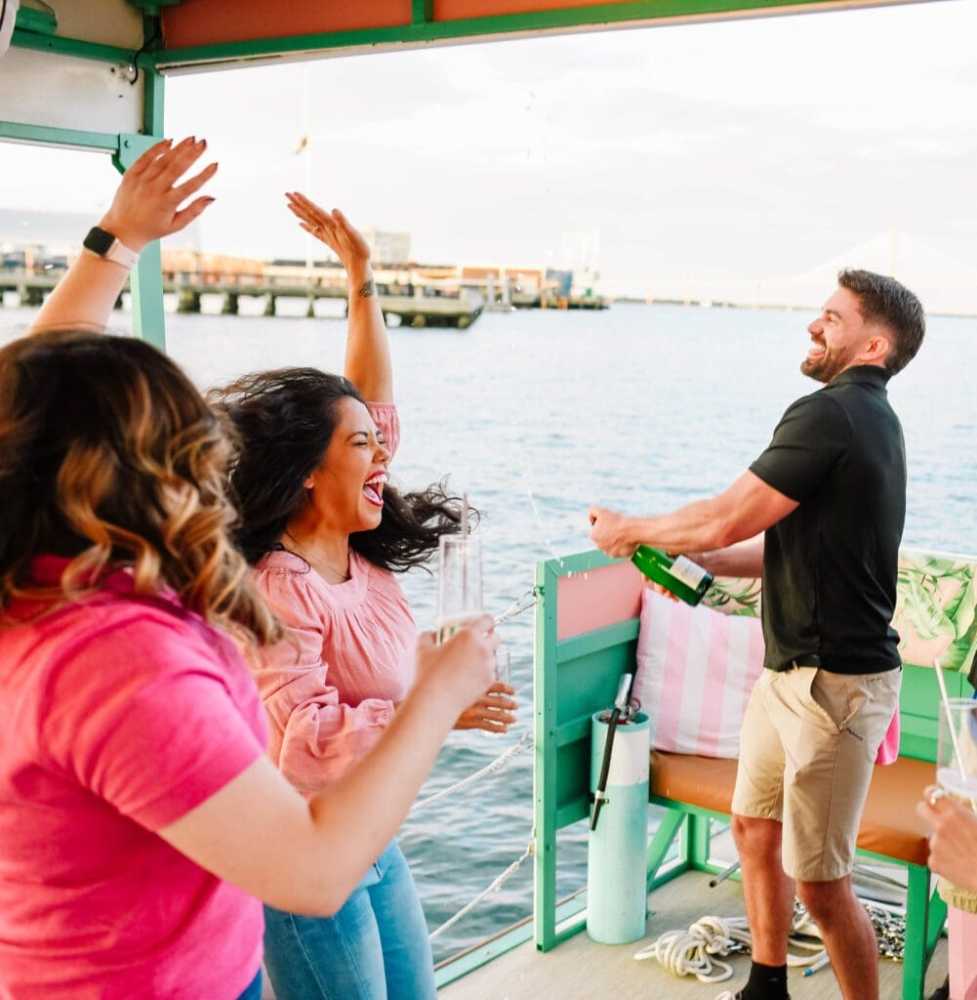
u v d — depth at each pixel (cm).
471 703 120
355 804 108
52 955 110
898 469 270
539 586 325
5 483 104
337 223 240
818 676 268
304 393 201
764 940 292
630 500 2491
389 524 218
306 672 190
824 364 277
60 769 103
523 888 490
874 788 316
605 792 332
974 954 251
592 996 311
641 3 285
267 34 338
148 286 364
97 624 102
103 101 347
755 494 264
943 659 340
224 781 101
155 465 105
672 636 357
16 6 297
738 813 292
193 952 115
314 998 193
